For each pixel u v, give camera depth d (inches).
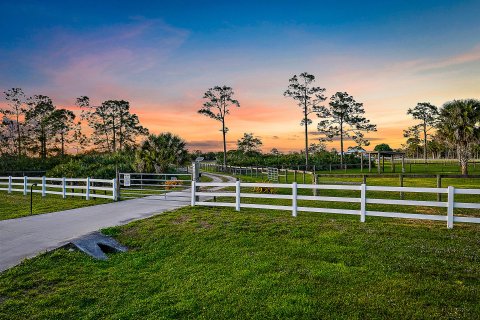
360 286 251.1
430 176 538.9
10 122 2652.6
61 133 2839.6
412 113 2785.4
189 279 281.7
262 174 1492.4
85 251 359.3
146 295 257.4
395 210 532.4
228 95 2306.8
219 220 447.2
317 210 440.5
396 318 210.5
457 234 348.8
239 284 264.5
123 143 2957.7
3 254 341.1
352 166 2154.3
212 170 2263.8
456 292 235.8
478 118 1243.8
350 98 2322.8
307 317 214.7
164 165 1226.6
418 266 278.5
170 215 494.0
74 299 249.9
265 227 406.3
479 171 1491.1
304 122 2192.4
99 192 900.6
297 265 295.0
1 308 236.1
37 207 633.0
